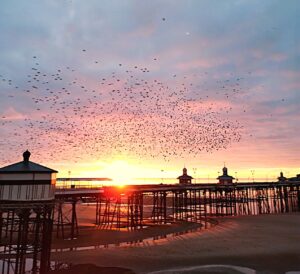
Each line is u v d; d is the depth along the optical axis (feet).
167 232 118.62
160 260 74.02
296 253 78.28
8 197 57.21
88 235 110.42
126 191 138.82
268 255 76.79
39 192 60.03
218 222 144.46
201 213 196.85
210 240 98.73
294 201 253.65
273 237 102.42
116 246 92.12
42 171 60.85
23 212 59.77
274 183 239.91
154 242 97.86
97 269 67.87
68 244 95.76
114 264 71.36
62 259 76.18
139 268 68.13
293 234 108.37
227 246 88.38
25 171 58.95
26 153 63.46
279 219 151.12
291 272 63.16
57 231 107.65
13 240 84.64
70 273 65.26
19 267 64.18
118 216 144.66
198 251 82.53
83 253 82.12
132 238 106.11
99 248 89.15
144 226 135.23
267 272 63.21
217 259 73.87
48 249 65.31
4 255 70.23
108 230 122.11
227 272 63.31
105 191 129.80
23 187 58.44
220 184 225.97
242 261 71.61
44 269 60.85
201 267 67.26
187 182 249.34
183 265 69.36
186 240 100.01
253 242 93.76
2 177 57.31
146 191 150.51
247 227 126.41
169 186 205.87
